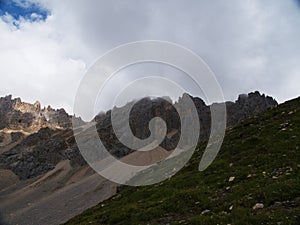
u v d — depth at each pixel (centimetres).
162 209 2561
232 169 3148
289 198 1909
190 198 2595
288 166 2627
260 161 3031
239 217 1811
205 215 2091
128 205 3206
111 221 2805
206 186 2855
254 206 1909
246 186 2406
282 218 1620
